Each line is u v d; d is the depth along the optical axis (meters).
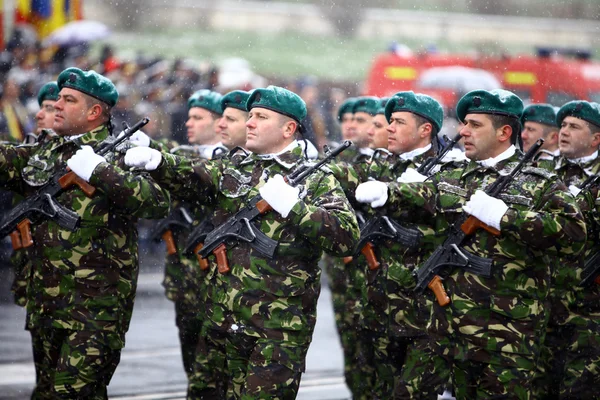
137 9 74.94
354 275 22.05
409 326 20.00
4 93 36.41
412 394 19.72
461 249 17.38
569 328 20.47
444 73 55.78
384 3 85.88
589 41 83.88
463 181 18.00
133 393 23.38
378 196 17.80
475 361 17.28
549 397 21.06
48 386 19.83
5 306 32.84
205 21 79.69
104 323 19.12
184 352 23.27
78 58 41.66
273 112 18.61
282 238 17.92
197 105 24.92
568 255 17.03
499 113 17.72
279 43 80.81
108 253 19.19
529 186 17.27
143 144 22.23
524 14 83.94
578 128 21.08
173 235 23.16
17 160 20.00
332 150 18.56
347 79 75.62
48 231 19.12
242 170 18.67
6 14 47.12
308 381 25.28
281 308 17.86
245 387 17.77
